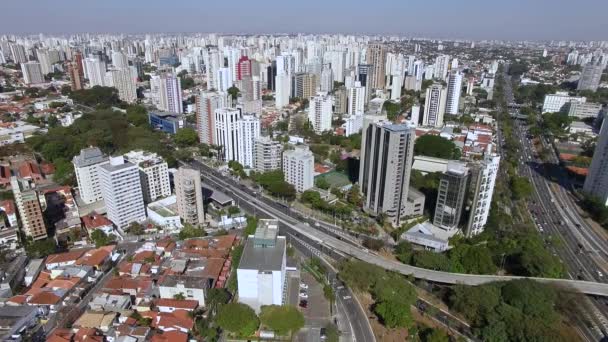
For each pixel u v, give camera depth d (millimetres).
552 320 159750
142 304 167250
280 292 165375
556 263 197375
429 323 167125
